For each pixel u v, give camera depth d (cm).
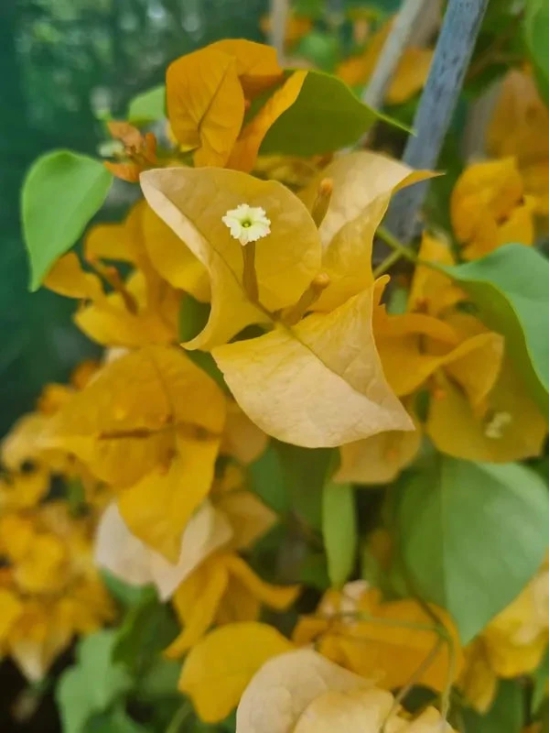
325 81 13
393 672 15
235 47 12
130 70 29
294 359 10
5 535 27
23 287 31
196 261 13
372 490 18
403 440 14
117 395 14
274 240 11
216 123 13
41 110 30
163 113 16
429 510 15
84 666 23
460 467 15
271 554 20
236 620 17
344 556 15
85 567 27
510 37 18
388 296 16
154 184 11
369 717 12
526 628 15
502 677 17
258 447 15
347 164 13
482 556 14
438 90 14
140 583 17
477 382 14
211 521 16
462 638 14
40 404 28
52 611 28
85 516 29
